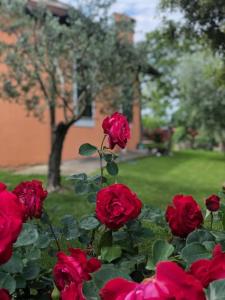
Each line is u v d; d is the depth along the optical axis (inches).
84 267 55.8
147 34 372.8
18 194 76.8
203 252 60.1
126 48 356.5
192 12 326.3
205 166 614.5
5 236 48.0
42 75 374.6
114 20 351.3
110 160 86.7
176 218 74.0
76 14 337.1
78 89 352.8
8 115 515.8
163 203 324.8
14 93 337.4
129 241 76.8
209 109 733.3
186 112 796.0
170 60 743.7
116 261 71.6
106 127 80.4
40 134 541.3
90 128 614.2
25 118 527.8
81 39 333.4
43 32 331.3
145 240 77.7
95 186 85.0
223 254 48.9
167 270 39.6
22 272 68.7
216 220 89.7
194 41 397.4
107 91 357.1
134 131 759.7
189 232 73.7
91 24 338.6
